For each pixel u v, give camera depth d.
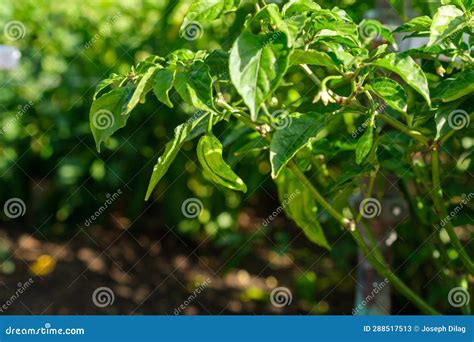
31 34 4.02
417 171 2.12
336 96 1.64
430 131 1.97
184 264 3.87
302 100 2.04
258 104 1.30
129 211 4.18
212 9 1.52
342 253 3.14
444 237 2.56
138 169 4.06
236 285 3.61
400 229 2.79
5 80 3.94
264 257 3.90
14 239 4.05
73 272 3.73
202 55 1.70
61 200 4.16
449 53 1.74
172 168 4.00
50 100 3.99
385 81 1.58
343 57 1.60
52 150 4.02
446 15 1.49
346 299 3.33
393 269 2.64
